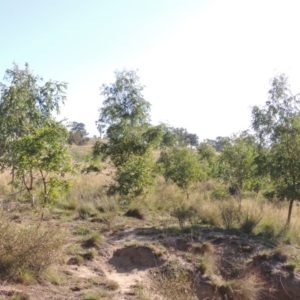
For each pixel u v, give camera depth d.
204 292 7.13
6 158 9.51
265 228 9.78
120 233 9.34
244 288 7.12
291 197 9.98
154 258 7.92
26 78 10.45
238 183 12.46
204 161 18.92
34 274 5.80
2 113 10.06
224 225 10.15
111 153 12.70
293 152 10.09
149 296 6.02
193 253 8.26
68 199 11.84
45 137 7.27
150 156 12.57
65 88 10.75
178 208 11.29
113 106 12.59
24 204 10.55
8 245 5.58
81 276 6.62
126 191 11.62
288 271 7.75
